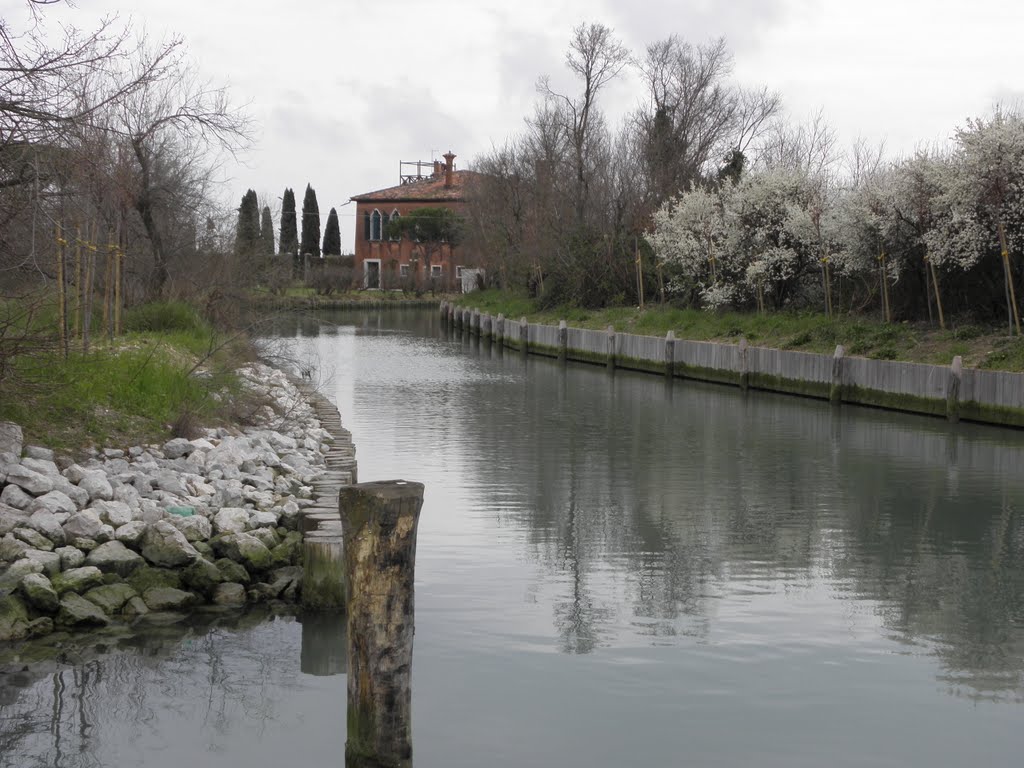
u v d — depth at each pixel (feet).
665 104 166.81
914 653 29.30
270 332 99.25
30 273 47.32
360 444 64.75
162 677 27.07
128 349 58.34
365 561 20.42
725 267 118.32
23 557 31.17
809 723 24.85
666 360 107.24
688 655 28.91
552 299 158.20
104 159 54.85
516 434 69.77
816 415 79.77
